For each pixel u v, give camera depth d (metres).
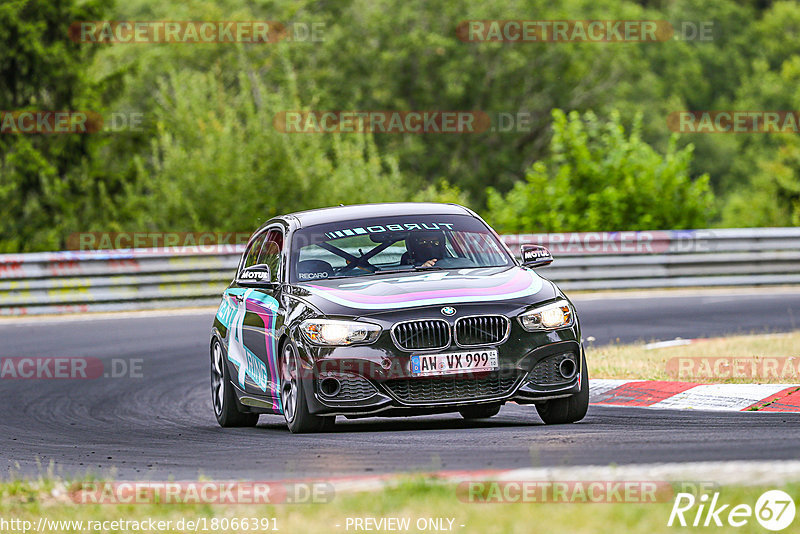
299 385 28.14
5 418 37.97
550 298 28.55
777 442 23.05
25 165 118.94
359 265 30.70
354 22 193.50
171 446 29.44
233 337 33.53
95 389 43.72
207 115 117.69
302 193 107.00
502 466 21.88
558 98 191.50
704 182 93.44
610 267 71.56
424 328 27.36
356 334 27.44
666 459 21.59
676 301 64.38
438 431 28.25
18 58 121.94
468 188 185.38
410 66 189.50
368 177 112.56
